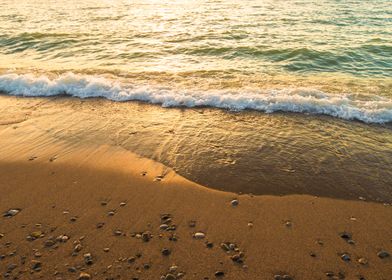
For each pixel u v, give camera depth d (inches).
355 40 578.2
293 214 177.2
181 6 1093.1
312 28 696.4
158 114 308.0
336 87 360.8
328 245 155.4
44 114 313.3
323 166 221.8
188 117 300.7
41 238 160.1
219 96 328.5
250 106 316.2
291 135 265.1
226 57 501.7
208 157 235.0
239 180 207.9
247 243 156.7
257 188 200.1
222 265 144.0
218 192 196.7
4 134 274.4
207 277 137.8
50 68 449.1
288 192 196.1
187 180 209.2
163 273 139.7
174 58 500.1
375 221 171.3
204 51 531.5
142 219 173.3
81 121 297.1
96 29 727.1
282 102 315.3
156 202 187.6
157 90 351.9
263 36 631.2
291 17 826.2
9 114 314.0
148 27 740.7
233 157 234.5
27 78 386.3
